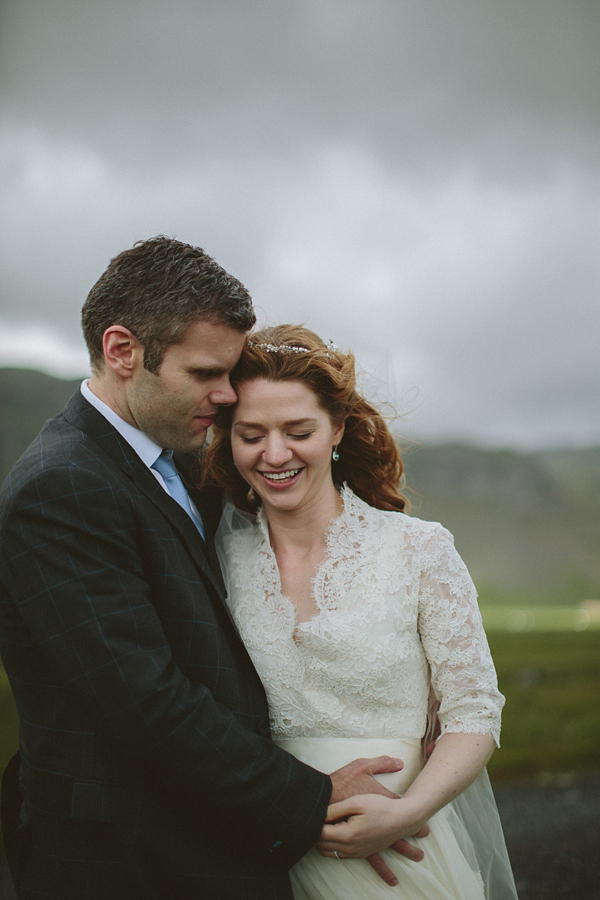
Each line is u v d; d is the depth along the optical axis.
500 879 2.04
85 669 1.65
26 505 1.72
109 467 1.82
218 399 1.87
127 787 1.74
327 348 2.01
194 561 1.87
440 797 1.81
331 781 1.80
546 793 4.49
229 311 1.80
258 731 1.86
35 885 1.81
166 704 1.65
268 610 1.97
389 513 2.07
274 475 1.95
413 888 1.87
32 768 1.81
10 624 1.81
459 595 1.93
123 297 1.82
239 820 1.71
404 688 1.94
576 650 8.55
